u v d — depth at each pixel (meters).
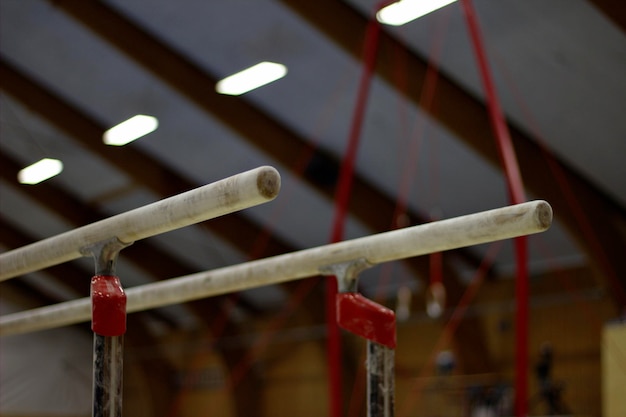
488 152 13.46
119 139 17.12
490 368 18.00
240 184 2.82
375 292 20.83
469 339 18.27
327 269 3.82
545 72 12.05
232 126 15.27
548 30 11.15
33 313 5.39
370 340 3.51
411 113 13.89
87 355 26.08
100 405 3.23
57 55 15.38
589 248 14.41
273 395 23.34
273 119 15.71
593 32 10.83
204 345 25.50
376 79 13.34
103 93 16.22
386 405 3.44
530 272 17.50
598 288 16.12
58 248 3.70
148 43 14.44
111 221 3.41
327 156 16.19
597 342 16.02
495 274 18.28
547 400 15.62
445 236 3.34
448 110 13.27
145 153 18.11
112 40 14.15
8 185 19.91
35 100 16.64
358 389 20.97
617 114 12.29
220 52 14.23
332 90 14.09
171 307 25.80
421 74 12.96
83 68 15.54
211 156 17.27
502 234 3.19
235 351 24.30
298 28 12.85
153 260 22.14
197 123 16.14
